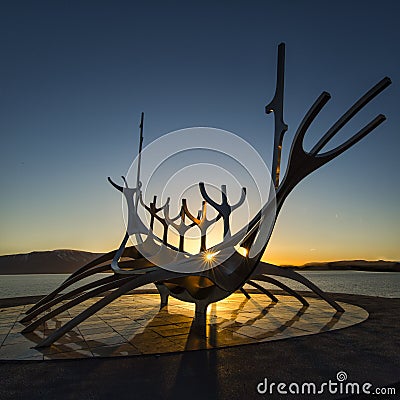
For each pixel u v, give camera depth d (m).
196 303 11.71
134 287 9.86
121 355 7.63
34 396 5.44
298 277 13.87
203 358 7.46
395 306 15.96
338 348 8.30
